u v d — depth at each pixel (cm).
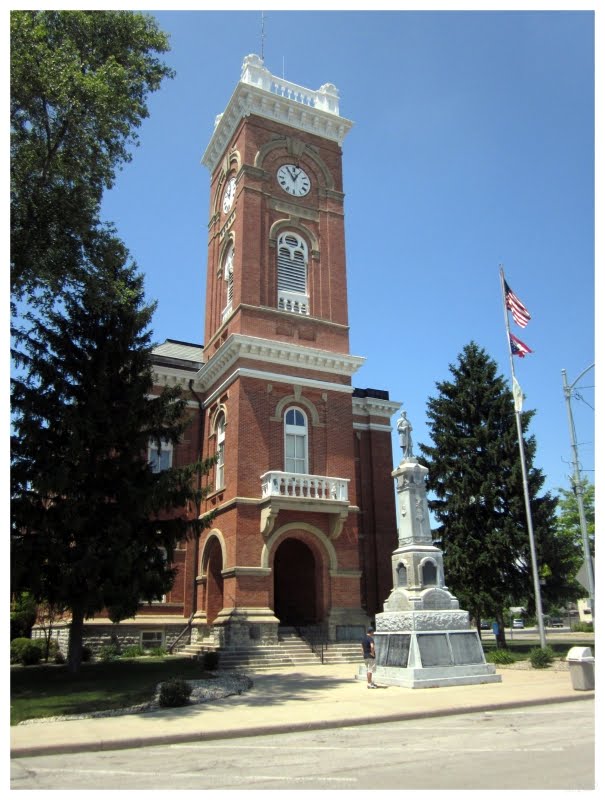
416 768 795
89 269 1914
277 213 3080
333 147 3359
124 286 2008
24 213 1764
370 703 1371
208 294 3475
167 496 1878
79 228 1834
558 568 2667
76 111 1766
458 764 812
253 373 2719
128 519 1814
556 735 1020
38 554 1703
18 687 1588
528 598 2703
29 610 2716
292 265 3064
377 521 3322
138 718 1207
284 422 2745
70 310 1980
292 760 870
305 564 2777
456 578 2716
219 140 3509
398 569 1936
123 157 1973
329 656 2370
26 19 1647
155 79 2033
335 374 2928
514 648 2959
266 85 3250
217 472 2861
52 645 2573
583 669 1520
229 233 3209
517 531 2645
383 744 974
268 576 2462
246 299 2844
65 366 1950
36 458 1764
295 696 1507
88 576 1677
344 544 2664
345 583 2606
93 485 1831
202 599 2795
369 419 3534
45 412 1830
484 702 1350
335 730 1121
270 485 2508
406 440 2064
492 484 2736
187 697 1380
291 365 2823
